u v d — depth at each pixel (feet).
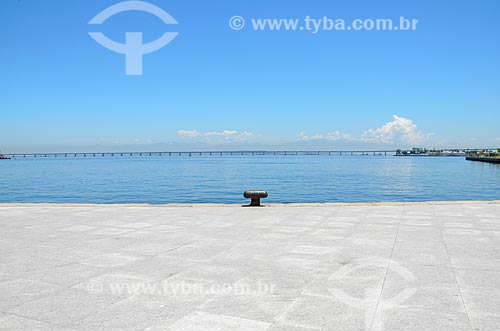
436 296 16.84
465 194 139.54
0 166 440.45
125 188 158.61
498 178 224.33
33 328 13.88
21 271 20.62
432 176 242.17
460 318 14.65
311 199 120.67
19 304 16.08
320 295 17.01
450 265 21.50
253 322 14.32
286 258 23.06
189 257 23.38
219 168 356.38
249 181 197.16
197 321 14.42
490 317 14.74
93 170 327.26
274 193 139.54
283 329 13.75
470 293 17.20
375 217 38.27
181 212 42.57
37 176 244.63
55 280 19.15
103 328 13.89
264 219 37.47
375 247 25.77
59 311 15.35
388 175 252.21
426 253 24.16
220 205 47.93
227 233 30.71
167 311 15.34
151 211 43.55
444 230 31.58
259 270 20.71
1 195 134.31
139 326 14.02
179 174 260.62
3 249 25.55
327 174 261.03
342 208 44.83
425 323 14.21
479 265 21.52
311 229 32.27
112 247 26.04
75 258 23.22
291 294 17.12
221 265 21.66
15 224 35.22
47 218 38.68
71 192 143.64
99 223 35.65
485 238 28.53
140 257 23.43
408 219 36.99
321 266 21.40
